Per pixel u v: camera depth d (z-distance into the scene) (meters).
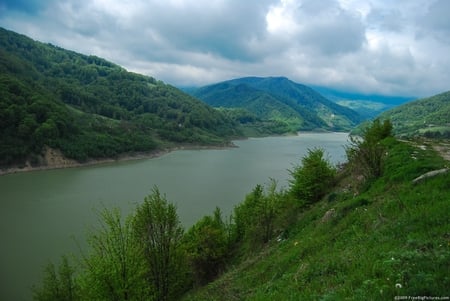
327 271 10.88
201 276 30.09
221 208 60.16
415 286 6.97
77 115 158.50
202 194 70.50
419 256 8.26
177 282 23.83
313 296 8.91
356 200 18.00
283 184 79.88
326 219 19.06
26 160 102.94
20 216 54.16
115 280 19.62
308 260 13.79
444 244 8.91
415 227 10.95
